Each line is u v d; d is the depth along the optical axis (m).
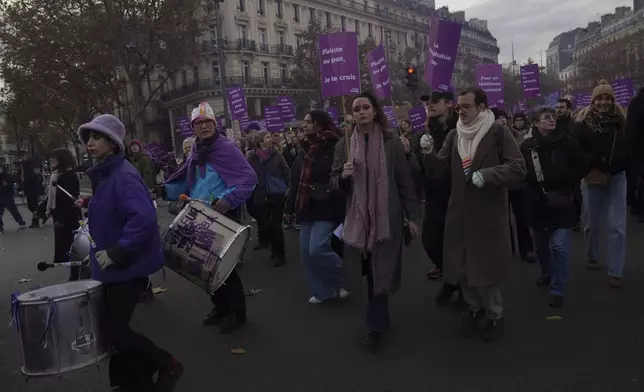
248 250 8.54
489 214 4.05
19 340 3.12
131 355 3.27
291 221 10.56
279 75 53.09
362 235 4.05
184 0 28.52
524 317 4.64
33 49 27.38
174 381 3.38
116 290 3.21
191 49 31.05
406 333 4.46
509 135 4.01
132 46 29.91
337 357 4.06
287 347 4.32
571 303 4.89
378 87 9.30
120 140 3.26
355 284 4.36
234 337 4.62
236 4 48.75
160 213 14.43
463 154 4.07
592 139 5.16
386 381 3.62
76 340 3.13
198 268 3.88
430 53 5.91
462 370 3.71
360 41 65.12
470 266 4.06
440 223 5.31
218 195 4.45
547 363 3.72
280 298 5.71
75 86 30.39
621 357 3.72
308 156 5.39
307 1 56.88
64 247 7.33
